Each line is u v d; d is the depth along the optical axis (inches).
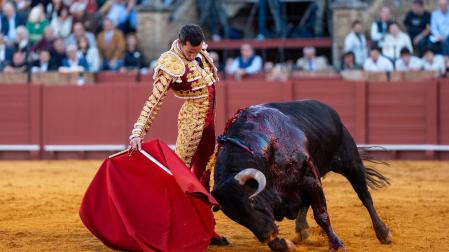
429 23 1194.6
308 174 486.9
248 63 1237.1
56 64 1268.5
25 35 1273.4
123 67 1282.0
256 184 451.5
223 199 457.1
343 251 488.7
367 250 529.3
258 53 1373.0
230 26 1416.1
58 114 1200.2
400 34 1186.6
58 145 1199.6
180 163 479.5
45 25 1315.2
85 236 582.2
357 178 555.8
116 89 1186.6
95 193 487.8
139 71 1240.8
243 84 1160.2
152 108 494.6
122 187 483.2
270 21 1406.3
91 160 1182.3
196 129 511.5
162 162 479.2
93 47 1282.0
